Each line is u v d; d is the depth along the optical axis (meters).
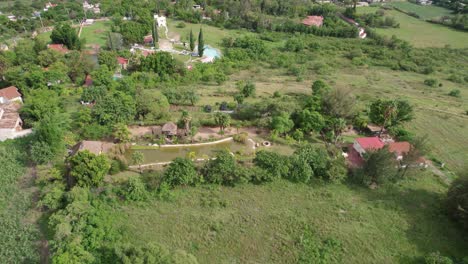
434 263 42.59
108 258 42.56
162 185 54.34
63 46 128.62
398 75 122.75
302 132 71.88
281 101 79.00
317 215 51.91
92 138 67.25
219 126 75.12
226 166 56.66
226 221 50.12
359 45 152.12
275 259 44.81
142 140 68.69
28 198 52.75
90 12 179.12
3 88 88.12
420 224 50.69
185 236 47.34
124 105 72.94
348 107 75.62
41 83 87.44
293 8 196.75
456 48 151.38
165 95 84.19
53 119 65.44
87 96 81.62
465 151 70.06
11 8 184.50
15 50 114.25
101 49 131.50
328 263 44.38
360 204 54.44
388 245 47.16
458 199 49.94
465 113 87.50
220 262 44.06
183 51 138.00
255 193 55.84
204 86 100.25
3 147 62.78
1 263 42.38
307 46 149.12
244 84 99.44
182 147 67.50
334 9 197.88
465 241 47.91
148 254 37.94
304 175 57.47
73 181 54.38
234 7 188.25
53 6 191.88
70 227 44.75
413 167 60.06
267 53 137.12
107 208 50.62
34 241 45.56
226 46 146.50
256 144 68.88
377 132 74.44
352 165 61.69
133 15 177.88
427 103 94.06
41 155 57.97
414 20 195.38
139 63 110.06
